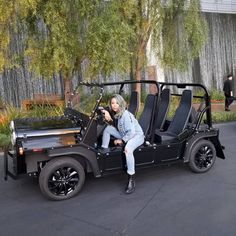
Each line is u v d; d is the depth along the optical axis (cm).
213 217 384
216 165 583
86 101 514
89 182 517
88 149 457
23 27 954
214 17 2083
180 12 1206
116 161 478
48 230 370
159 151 508
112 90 724
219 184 490
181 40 1233
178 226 366
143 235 350
